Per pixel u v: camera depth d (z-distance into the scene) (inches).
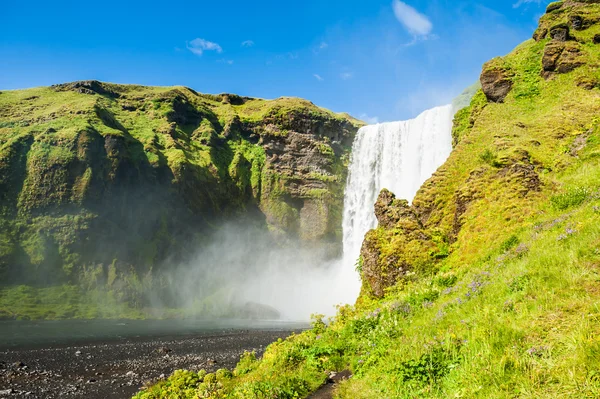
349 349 518.3
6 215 2810.0
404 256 892.0
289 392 410.3
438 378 294.7
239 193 4018.2
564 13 1849.2
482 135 1314.0
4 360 1099.9
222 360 1125.7
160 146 3718.0
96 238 2940.5
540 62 1647.4
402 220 968.9
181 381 553.3
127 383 869.8
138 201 3255.4
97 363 1089.4
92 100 3705.7
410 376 308.7
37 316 2305.6
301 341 646.5
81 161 3085.6
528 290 353.7
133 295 2824.8
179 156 3587.6
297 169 4274.1
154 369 1011.9
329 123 4505.4
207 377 546.6
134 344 1438.2
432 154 2800.2
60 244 2827.3
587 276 331.0
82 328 1957.4
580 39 1627.7
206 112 4532.5
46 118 3363.7
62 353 1232.8
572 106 1317.7
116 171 3184.1
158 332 1893.5
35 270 2679.6
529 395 223.1
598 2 1786.4
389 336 451.8
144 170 3373.5
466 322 358.9
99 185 3097.9
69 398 759.7
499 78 1643.7
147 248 3132.4
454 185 1155.9
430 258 884.6
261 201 4104.3
